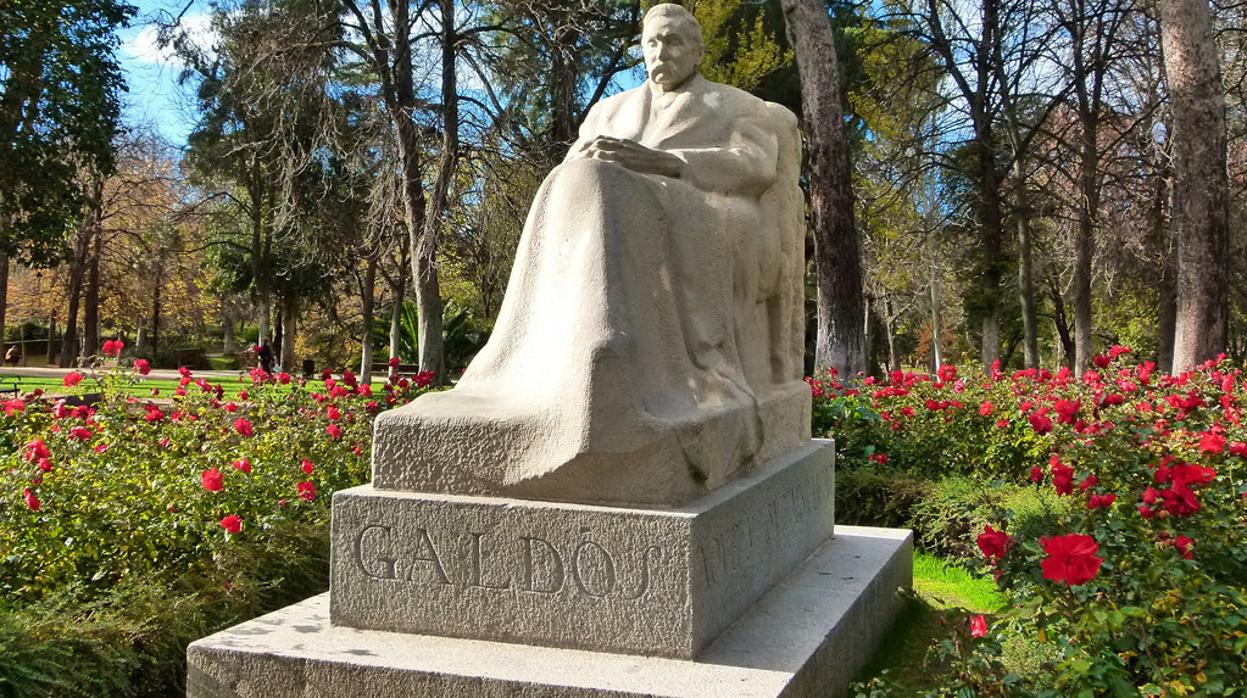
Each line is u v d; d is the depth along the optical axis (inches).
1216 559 132.1
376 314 1320.1
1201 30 406.0
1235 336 1015.6
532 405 120.2
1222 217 408.8
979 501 242.8
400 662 110.3
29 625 132.0
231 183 1014.4
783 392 170.2
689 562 111.1
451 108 585.3
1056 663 106.7
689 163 148.5
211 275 1301.7
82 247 1154.0
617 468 115.2
